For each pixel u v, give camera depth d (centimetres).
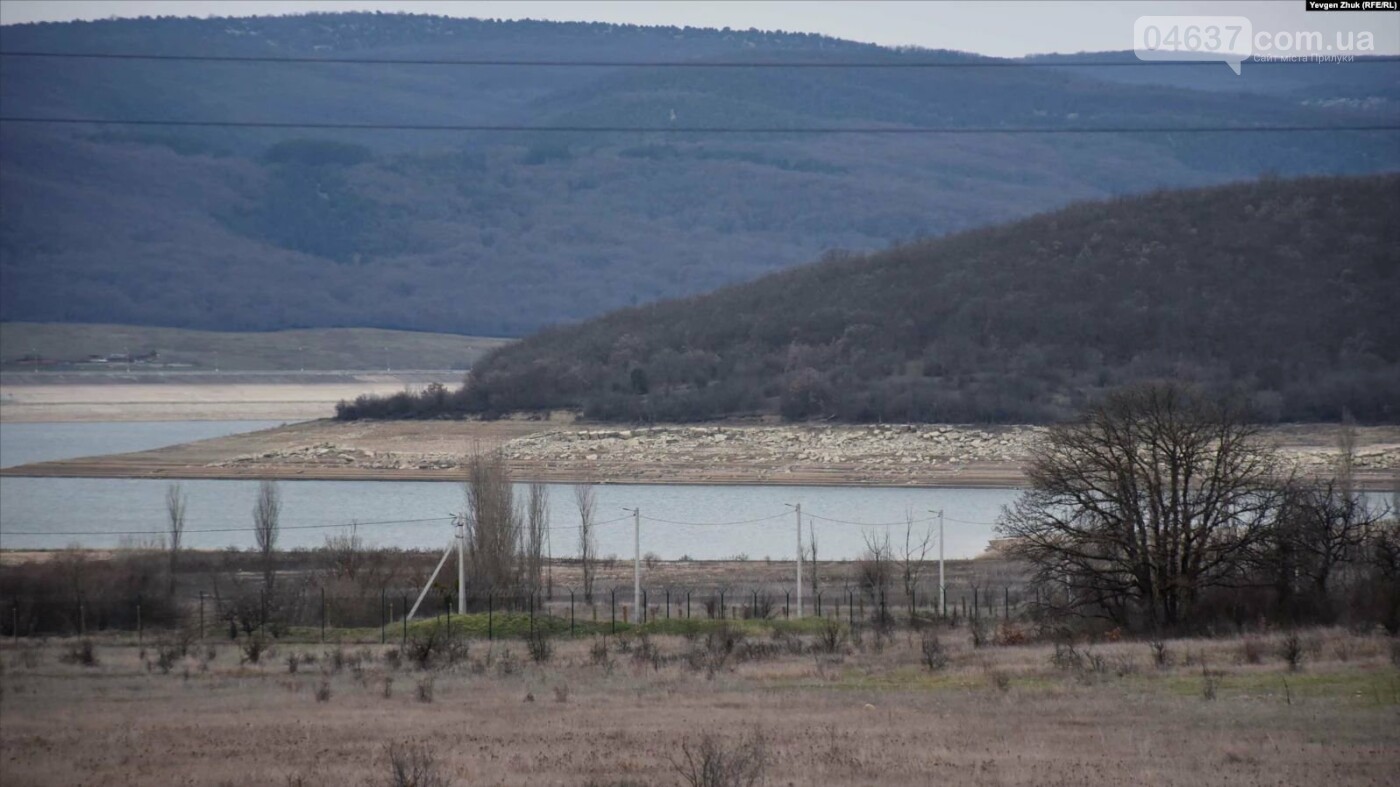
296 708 14850
